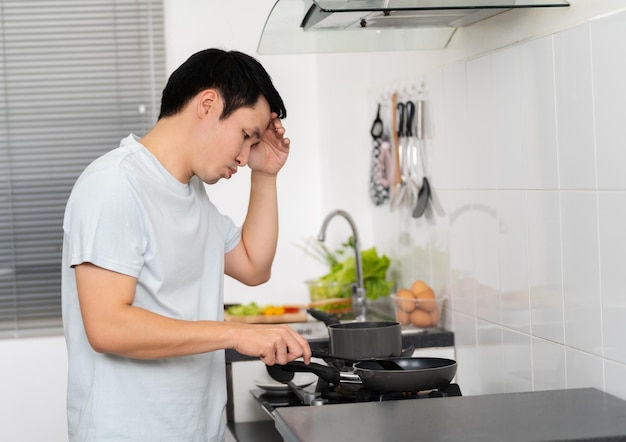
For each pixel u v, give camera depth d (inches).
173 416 71.1
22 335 147.9
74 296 70.5
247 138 71.8
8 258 148.7
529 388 86.9
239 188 148.0
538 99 82.2
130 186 66.4
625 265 69.6
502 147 90.5
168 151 70.6
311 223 152.9
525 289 86.9
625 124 68.6
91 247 64.5
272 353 67.0
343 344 89.0
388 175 128.0
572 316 78.0
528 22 83.5
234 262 83.5
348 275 127.0
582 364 76.6
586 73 73.8
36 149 148.9
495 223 93.1
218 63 69.9
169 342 65.3
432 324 108.0
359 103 138.9
